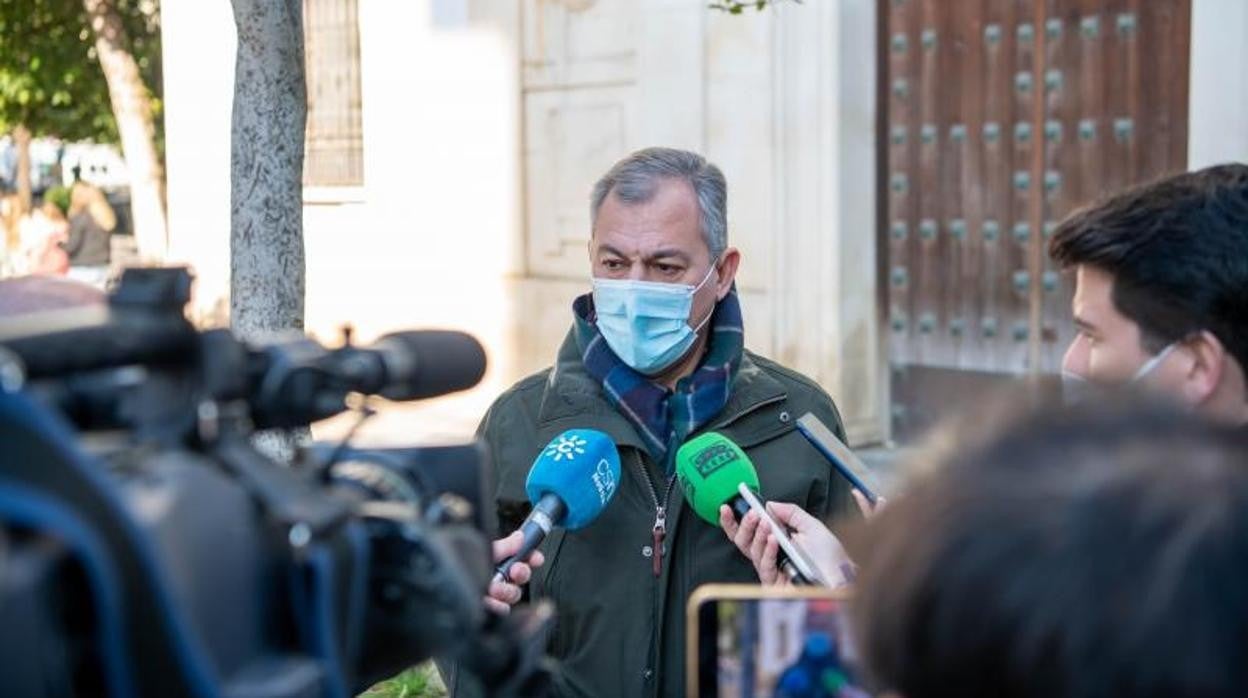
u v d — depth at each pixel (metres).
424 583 1.23
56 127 12.86
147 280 1.08
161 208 10.87
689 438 2.59
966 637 0.84
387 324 9.17
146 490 0.98
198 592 0.97
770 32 7.25
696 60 7.51
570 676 2.56
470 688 2.41
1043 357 7.05
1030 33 7.01
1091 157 6.87
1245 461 0.85
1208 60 6.11
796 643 1.18
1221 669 0.78
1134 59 6.70
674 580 2.55
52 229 10.60
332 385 1.28
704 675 1.21
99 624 0.89
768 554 2.31
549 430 2.65
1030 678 0.81
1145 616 0.79
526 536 2.32
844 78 7.18
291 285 4.26
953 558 0.85
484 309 8.67
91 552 0.88
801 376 2.79
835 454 2.48
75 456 0.90
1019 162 7.08
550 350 8.38
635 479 2.58
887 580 0.89
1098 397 0.94
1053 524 0.83
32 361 0.98
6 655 0.84
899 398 7.51
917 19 7.33
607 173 2.81
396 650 1.28
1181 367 1.74
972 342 7.27
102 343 1.02
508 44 8.39
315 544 1.08
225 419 1.14
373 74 9.08
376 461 1.42
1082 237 1.79
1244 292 1.71
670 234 2.64
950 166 7.29
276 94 4.21
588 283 8.15
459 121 8.67
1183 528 0.81
